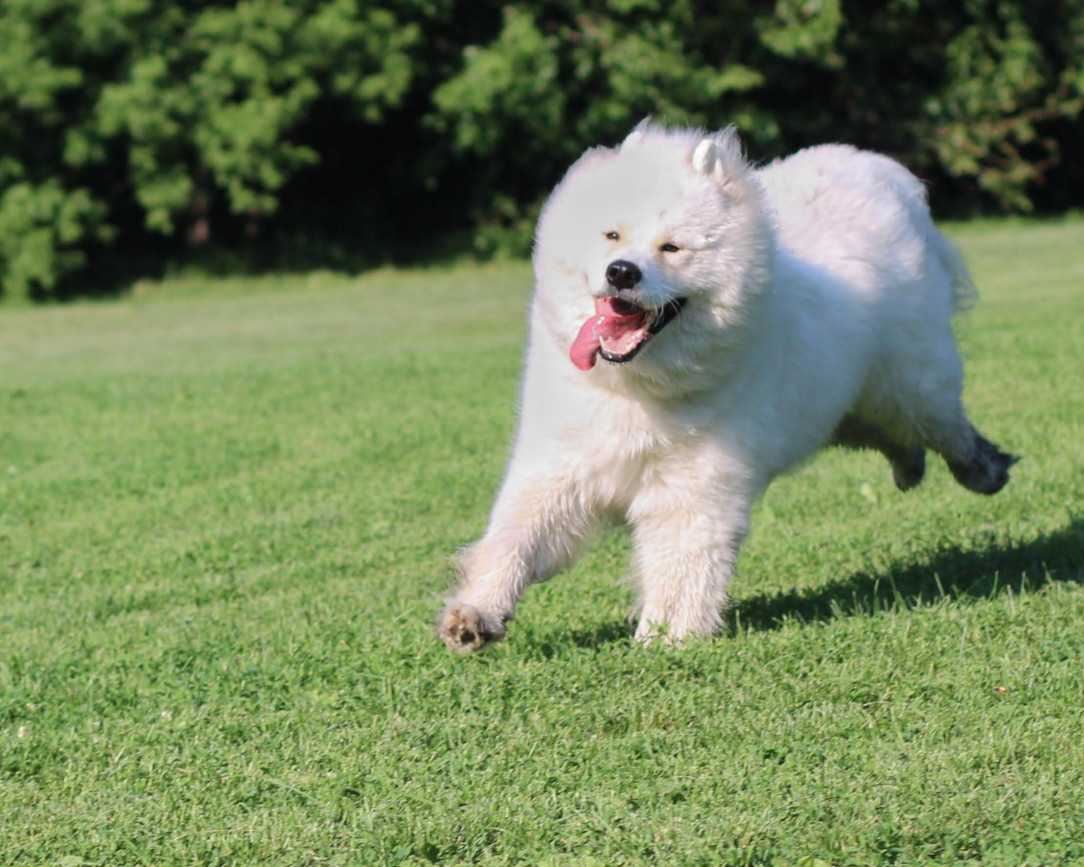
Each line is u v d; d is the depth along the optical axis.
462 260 33.75
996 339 13.91
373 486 10.12
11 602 7.76
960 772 4.16
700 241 4.98
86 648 6.49
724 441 5.34
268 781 4.50
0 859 4.12
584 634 5.91
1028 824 3.83
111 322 25.77
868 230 6.40
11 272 30.33
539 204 34.22
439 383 14.51
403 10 31.84
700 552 5.43
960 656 5.05
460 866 3.88
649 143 5.25
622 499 5.50
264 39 29.33
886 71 35.22
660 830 3.92
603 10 31.78
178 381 15.85
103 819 4.33
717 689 4.93
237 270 32.75
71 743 5.06
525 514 5.43
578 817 4.05
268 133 29.28
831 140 34.06
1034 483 8.06
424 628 6.11
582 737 4.64
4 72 28.92
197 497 10.18
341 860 3.94
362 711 5.07
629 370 5.09
